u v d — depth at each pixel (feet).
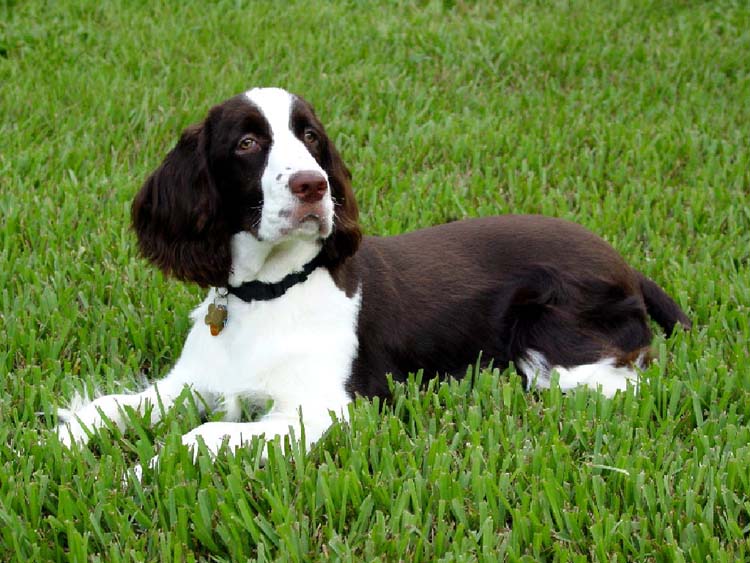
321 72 10.81
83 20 11.94
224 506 5.90
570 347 6.97
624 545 5.92
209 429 6.42
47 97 9.95
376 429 6.48
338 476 6.08
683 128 9.82
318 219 6.43
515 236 7.15
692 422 6.63
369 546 5.84
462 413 6.65
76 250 8.09
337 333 6.68
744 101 10.32
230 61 11.07
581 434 6.47
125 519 5.94
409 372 6.91
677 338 7.14
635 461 6.25
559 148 9.45
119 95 10.05
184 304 7.51
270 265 6.63
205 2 12.84
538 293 7.03
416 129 9.68
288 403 6.63
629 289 7.16
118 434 6.47
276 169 6.45
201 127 6.68
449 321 6.97
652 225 8.46
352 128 9.70
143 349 7.26
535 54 11.46
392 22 12.26
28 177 8.82
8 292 7.64
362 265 6.88
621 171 9.07
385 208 8.57
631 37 12.03
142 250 6.86
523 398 6.72
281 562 5.77
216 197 6.65
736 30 12.20
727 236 8.33
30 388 6.77
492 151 9.50
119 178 8.80
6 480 6.14
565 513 5.97
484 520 5.97
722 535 6.01
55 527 5.95
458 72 11.08
